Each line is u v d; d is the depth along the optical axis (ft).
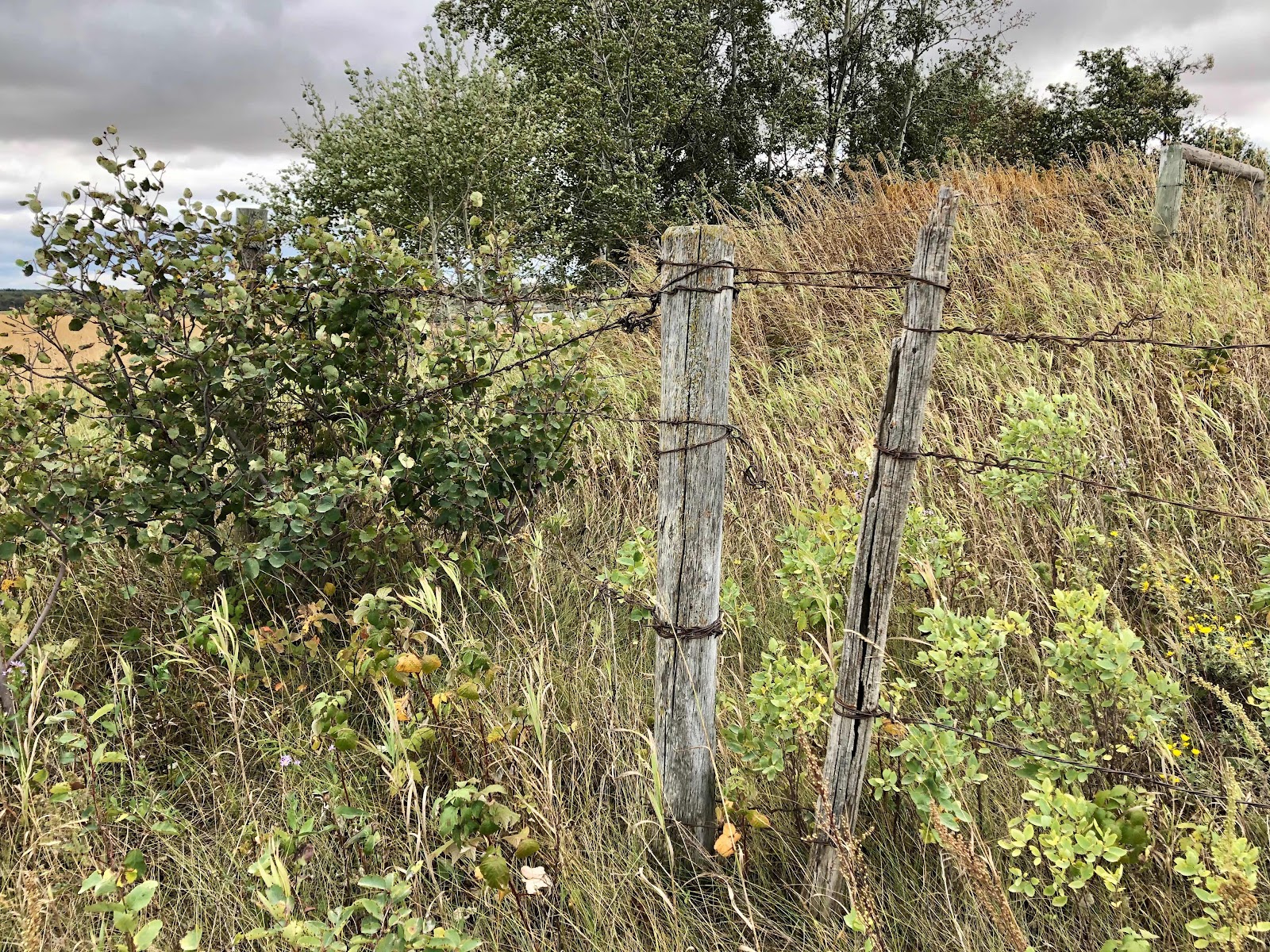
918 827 7.41
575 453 15.85
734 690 9.53
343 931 6.77
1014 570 10.26
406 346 11.99
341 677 9.93
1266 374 13.62
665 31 63.98
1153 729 6.65
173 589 11.77
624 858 7.58
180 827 7.99
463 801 7.17
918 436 6.10
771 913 7.27
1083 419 10.09
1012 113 82.33
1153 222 21.25
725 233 6.88
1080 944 6.54
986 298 19.49
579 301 12.72
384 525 11.28
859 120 74.28
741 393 17.30
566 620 11.34
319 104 53.88
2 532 9.50
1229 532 10.45
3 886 7.09
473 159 50.24
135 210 10.23
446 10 74.74
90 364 10.35
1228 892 5.24
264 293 11.02
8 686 8.50
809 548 8.42
